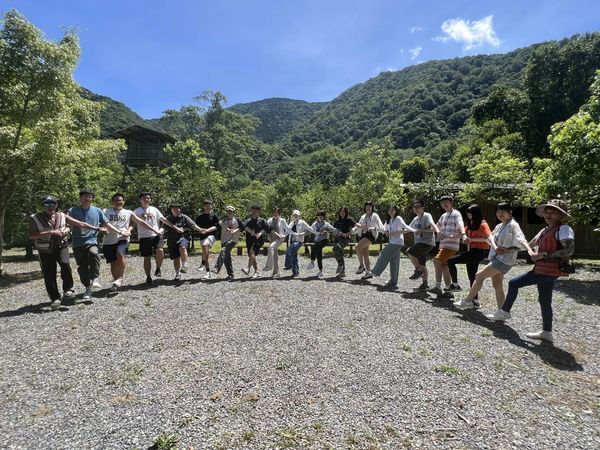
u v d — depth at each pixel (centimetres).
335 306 595
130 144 3616
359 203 1892
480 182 1503
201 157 3506
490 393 320
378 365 370
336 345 424
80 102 1305
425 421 275
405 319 529
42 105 1058
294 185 2517
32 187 1266
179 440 249
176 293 685
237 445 244
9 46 987
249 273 890
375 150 2652
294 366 365
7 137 998
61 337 454
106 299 643
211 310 569
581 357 408
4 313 579
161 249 798
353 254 1432
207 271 832
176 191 1708
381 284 788
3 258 1555
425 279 706
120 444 246
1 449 241
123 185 2091
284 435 255
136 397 307
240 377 341
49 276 590
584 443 252
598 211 1009
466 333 475
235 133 4825
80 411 287
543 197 981
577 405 304
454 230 643
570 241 439
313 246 873
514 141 3441
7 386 329
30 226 579
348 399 304
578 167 880
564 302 676
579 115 928
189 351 405
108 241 684
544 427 271
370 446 245
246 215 2058
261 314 547
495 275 536
